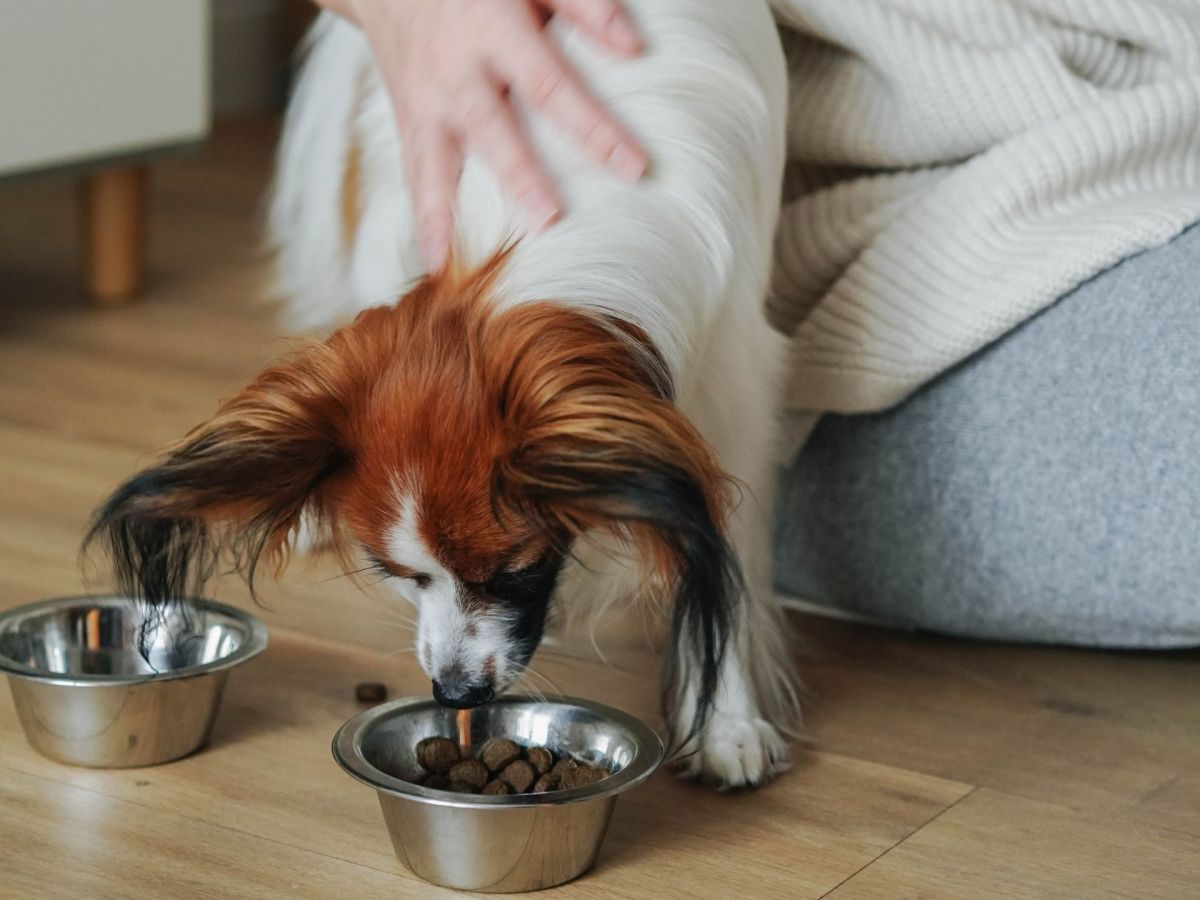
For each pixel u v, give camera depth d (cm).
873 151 191
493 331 138
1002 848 147
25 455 248
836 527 201
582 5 156
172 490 139
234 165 475
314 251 245
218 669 158
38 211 416
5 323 321
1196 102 182
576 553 152
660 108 154
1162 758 167
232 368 298
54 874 136
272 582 207
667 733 165
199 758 160
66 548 212
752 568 171
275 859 140
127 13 305
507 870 135
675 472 126
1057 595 186
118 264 338
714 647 140
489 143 153
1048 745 169
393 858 141
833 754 166
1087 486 181
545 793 132
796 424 197
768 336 171
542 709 154
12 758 158
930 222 185
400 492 139
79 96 301
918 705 179
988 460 186
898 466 193
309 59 247
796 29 188
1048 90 182
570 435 128
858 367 188
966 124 184
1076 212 182
